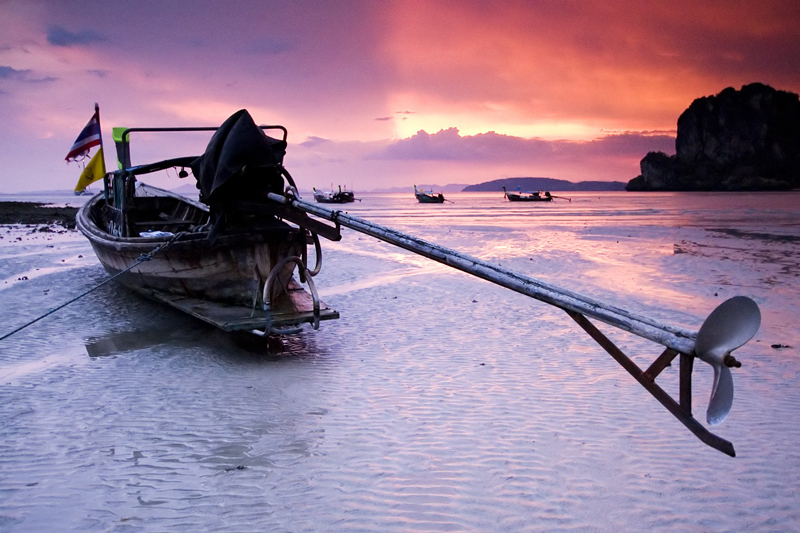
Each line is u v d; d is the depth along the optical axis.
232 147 7.82
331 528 3.96
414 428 5.72
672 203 87.75
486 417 5.99
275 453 5.19
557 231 31.39
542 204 99.38
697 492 4.45
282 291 8.63
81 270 15.25
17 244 21.20
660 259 18.55
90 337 9.41
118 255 10.47
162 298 9.71
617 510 4.19
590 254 19.89
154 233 10.59
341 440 5.46
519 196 112.56
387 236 5.53
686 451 5.17
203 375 7.52
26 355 8.41
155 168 11.16
